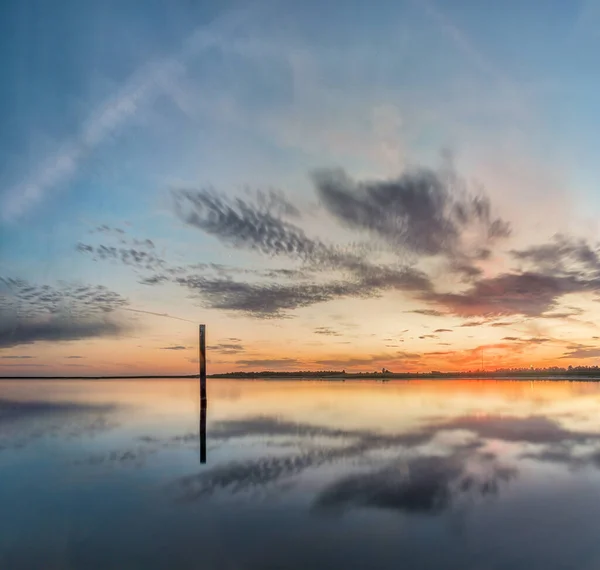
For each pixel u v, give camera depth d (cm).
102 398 4238
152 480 1056
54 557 652
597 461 1212
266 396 4084
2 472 1152
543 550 654
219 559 636
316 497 905
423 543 680
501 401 3238
